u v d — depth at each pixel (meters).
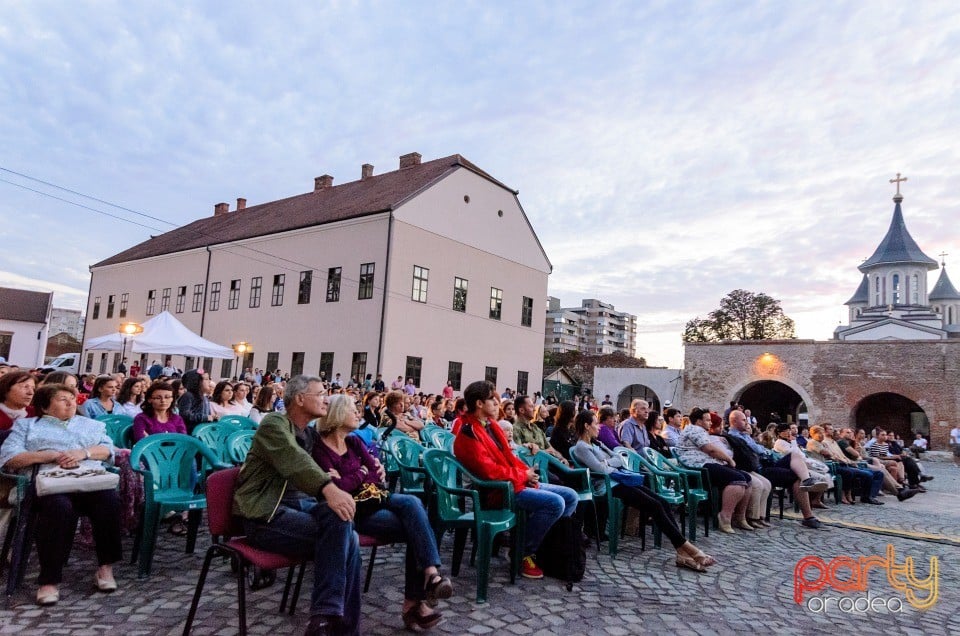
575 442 7.08
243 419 7.55
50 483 3.88
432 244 27.03
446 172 28.00
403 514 3.77
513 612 4.16
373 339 24.73
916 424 33.72
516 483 4.96
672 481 7.44
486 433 5.11
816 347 29.08
